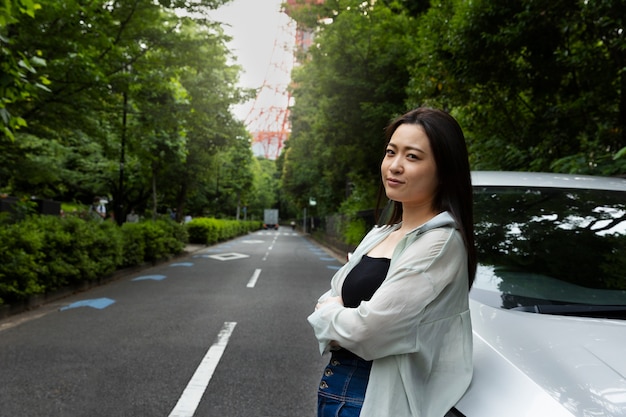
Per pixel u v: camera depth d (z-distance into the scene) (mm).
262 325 6523
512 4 6680
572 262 2287
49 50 8547
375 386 1307
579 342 1590
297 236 53031
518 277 2207
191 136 22594
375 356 1289
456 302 1340
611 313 1948
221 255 20781
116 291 9758
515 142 7863
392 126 1532
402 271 1289
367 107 14930
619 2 5250
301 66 19438
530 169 7062
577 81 7328
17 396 3811
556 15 6242
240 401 3752
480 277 2234
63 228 9648
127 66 10773
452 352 1339
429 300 1267
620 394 1319
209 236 28922
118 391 3936
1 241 7582
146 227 15469
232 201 53031
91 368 4539
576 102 6938
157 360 4809
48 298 8508
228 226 37719
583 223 2508
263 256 20391
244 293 9508
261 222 94500
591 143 6074
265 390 3998
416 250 1317
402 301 1257
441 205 1438
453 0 8250
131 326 6395
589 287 2137
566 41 6766
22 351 5129
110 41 9273
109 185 24984
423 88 9734
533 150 7074
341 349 1459
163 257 17031
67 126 10156
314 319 1418
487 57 7195
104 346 5344
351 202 24984
